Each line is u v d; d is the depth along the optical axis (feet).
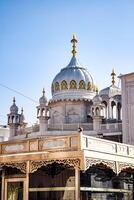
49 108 116.37
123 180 53.72
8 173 45.50
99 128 97.04
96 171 47.67
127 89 88.63
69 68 123.75
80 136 37.01
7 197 44.47
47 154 38.78
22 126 120.67
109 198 49.57
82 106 117.80
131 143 85.15
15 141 42.47
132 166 45.42
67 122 116.26
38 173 46.03
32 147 40.68
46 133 96.37
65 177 43.39
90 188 45.85
